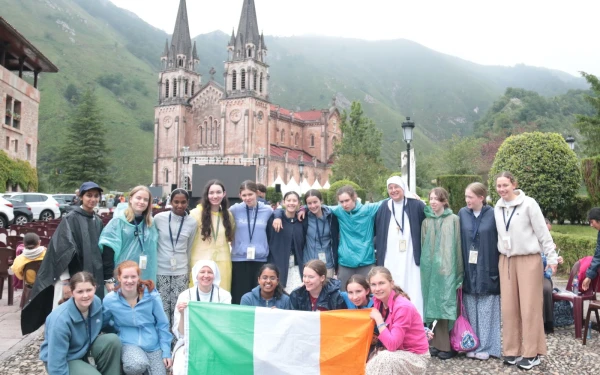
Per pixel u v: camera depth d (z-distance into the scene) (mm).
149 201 7238
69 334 5656
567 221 21078
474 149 65375
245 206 8234
